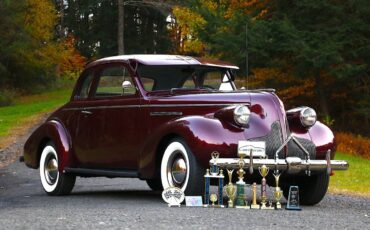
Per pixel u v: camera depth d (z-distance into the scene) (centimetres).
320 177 840
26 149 1069
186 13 3178
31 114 3531
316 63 2125
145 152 825
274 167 754
